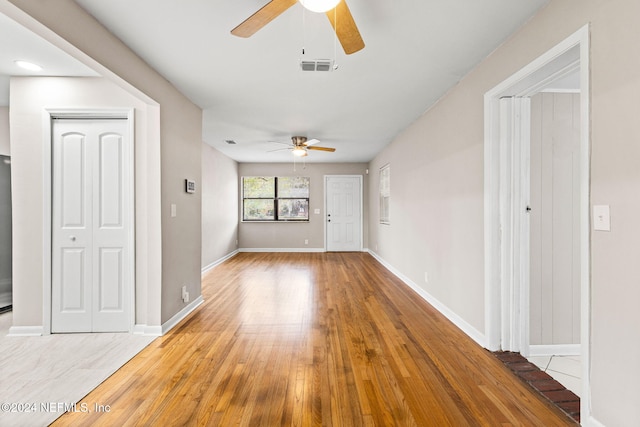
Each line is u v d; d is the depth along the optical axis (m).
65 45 1.80
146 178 2.82
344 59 2.54
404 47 2.36
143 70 2.54
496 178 2.46
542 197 2.53
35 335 2.77
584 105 1.58
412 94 3.30
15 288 2.78
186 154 3.35
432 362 2.29
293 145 5.51
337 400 1.84
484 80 2.54
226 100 3.46
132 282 2.82
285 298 3.93
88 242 2.83
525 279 2.45
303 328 2.95
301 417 1.69
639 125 1.34
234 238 7.59
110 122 2.84
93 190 2.83
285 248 8.00
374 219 7.23
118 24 2.05
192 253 3.51
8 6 1.46
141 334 2.80
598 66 1.51
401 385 2.00
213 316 3.29
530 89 2.27
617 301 1.44
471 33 2.18
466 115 2.84
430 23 2.05
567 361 2.42
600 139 1.51
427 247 3.80
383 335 2.78
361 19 2.01
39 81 2.77
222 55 2.47
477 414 1.72
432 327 2.97
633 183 1.36
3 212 3.41
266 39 2.24
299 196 7.95
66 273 2.82
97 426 1.62
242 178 7.90
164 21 2.02
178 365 2.25
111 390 1.94
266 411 1.74
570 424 1.64
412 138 4.38
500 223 2.46
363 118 4.16
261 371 2.16
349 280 4.89
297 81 2.97
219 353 2.43
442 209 3.37
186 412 1.73
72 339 2.69
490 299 2.47
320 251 7.98
